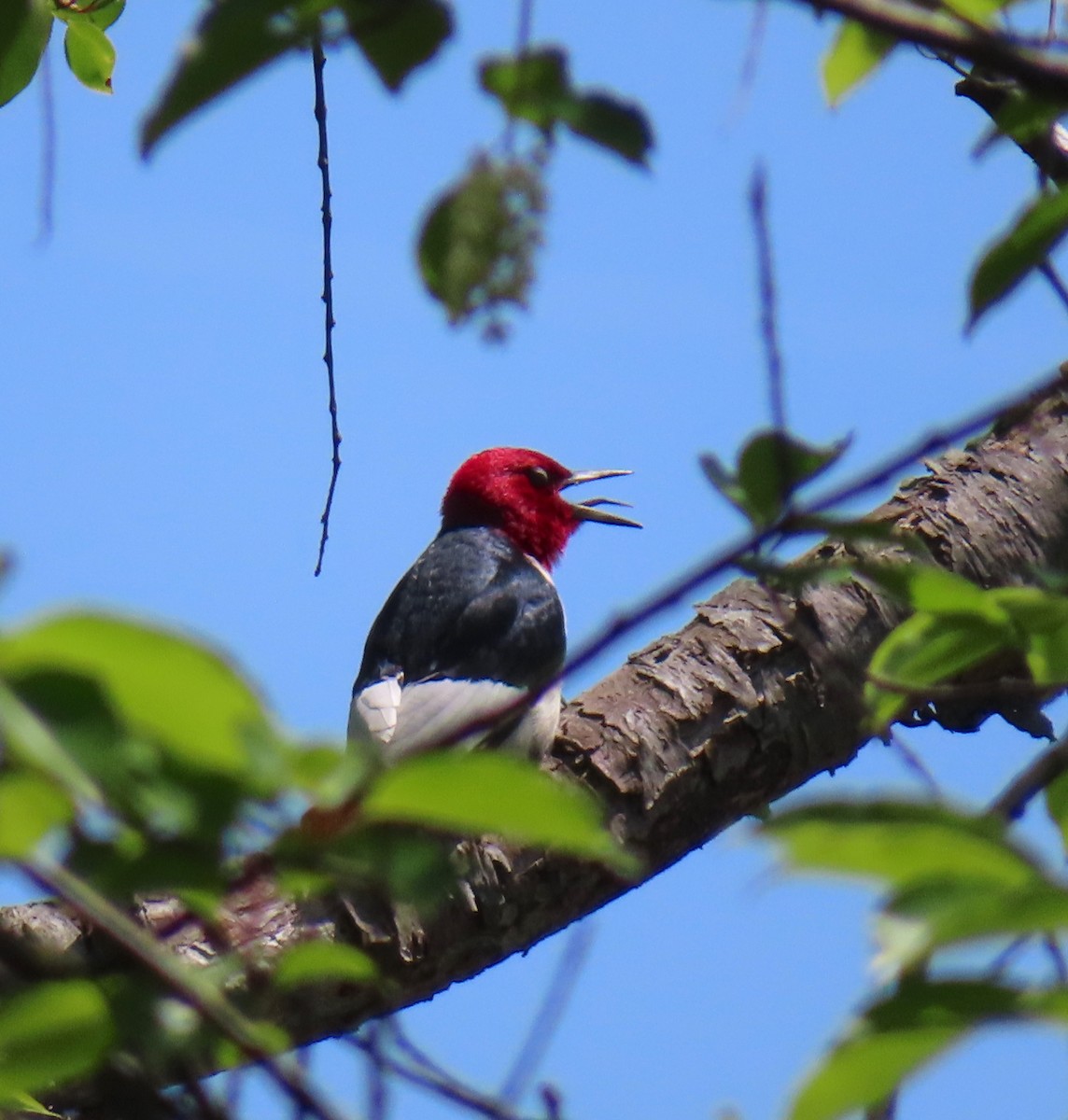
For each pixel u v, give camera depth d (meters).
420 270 4.51
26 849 3.37
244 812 3.52
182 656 3.07
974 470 10.88
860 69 6.20
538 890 8.88
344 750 3.41
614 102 4.59
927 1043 3.37
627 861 3.34
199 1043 4.40
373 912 8.13
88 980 4.34
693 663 9.97
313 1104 4.53
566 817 3.29
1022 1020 3.36
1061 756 4.98
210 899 3.93
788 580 5.01
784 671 9.92
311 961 4.52
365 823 3.78
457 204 4.46
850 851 3.51
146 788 3.42
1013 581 10.46
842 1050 3.38
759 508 5.05
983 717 10.10
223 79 4.44
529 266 4.48
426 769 3.25
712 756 9.71
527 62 4.58
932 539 10.43
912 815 3.52
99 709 3.10
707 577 4.90
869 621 10.03
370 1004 8.23
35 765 3.09
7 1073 3.96
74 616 3.00
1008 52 4.48
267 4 4.40
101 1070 4.55
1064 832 4.84
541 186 4.52
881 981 3.38
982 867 3.46
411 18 4.69
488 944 8.72
